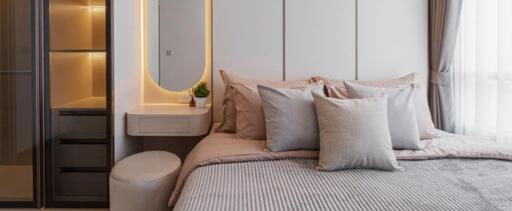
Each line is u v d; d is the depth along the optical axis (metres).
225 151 2.06
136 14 2.95
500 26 2.43
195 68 3.08
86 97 2.89
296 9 2.96
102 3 2.86
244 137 2.40
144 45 3.12
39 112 2.47
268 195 1.46
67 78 2.67
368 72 3.00
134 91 2.93
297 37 2.97
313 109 2.14
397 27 2.98
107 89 2.43
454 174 1.75
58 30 2.57
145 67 3.13
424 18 2.98
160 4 3.08
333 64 2.99
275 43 2.97
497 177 1.69
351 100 2.00
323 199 1.42
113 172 2.27
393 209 1.31
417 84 2.65
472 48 2.75
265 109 2.20
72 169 2.63
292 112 2.13
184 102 3.13
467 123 2.79
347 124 1.87
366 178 1.71
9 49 2.50
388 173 1.79
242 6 2.95
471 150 2.06
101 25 2.89
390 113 2.11
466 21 2.77
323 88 2.54
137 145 3.05
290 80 2.97
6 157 2.56
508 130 2.44
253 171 1.81
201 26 3.06
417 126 2.24
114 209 2.22
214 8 2.95
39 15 2.43
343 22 2.97
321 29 2.97
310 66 2.98
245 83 2.69
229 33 2.96
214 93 3.00
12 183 2.57
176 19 3.07
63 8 2.61
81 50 2.48
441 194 1.47
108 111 2.44
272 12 2.96
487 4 2.58
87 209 2.56
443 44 2.79
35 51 2.43
